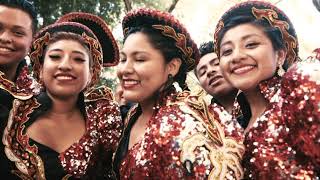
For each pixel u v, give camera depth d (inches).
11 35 85.5
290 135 60.3
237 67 71.9
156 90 70.9
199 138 61.4
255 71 71.1
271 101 66.2
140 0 291.7
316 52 60.8
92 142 83.2
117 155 73.9
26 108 80.8
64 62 79.3
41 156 78.5
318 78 57.6
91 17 95.3
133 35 71.1
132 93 70.9
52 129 80.9
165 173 61.9
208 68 107.7
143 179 64.5
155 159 63.4
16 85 86.4
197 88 70.2
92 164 82.8
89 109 87.2
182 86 74.0
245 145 66.2
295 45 73.9
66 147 81.0
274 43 71.7
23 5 86.9
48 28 82.3
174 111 65.4
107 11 262.4
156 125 65.1
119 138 82.2
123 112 89.0
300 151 59.1
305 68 59.2
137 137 72.4
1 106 79.7
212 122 65.5
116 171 73.1
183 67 73.2
